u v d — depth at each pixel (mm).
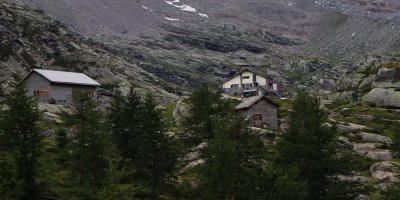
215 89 71312
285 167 44531
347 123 89000
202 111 65125
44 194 48031
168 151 53375
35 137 49344
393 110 101625
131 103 64375
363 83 122125
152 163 54375
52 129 77000
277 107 95500
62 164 59188
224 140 43844
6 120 49875
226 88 164625
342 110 103000
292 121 54281
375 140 80312
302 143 46594
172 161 53688
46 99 110375
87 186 43969
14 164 48000
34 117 50438
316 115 49312
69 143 62188
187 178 57812
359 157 71562
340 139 80188
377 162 66938
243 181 39688
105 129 61562
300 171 44531
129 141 59844
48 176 50719
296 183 38438
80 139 54750
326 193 43750
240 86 163750
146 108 56156
